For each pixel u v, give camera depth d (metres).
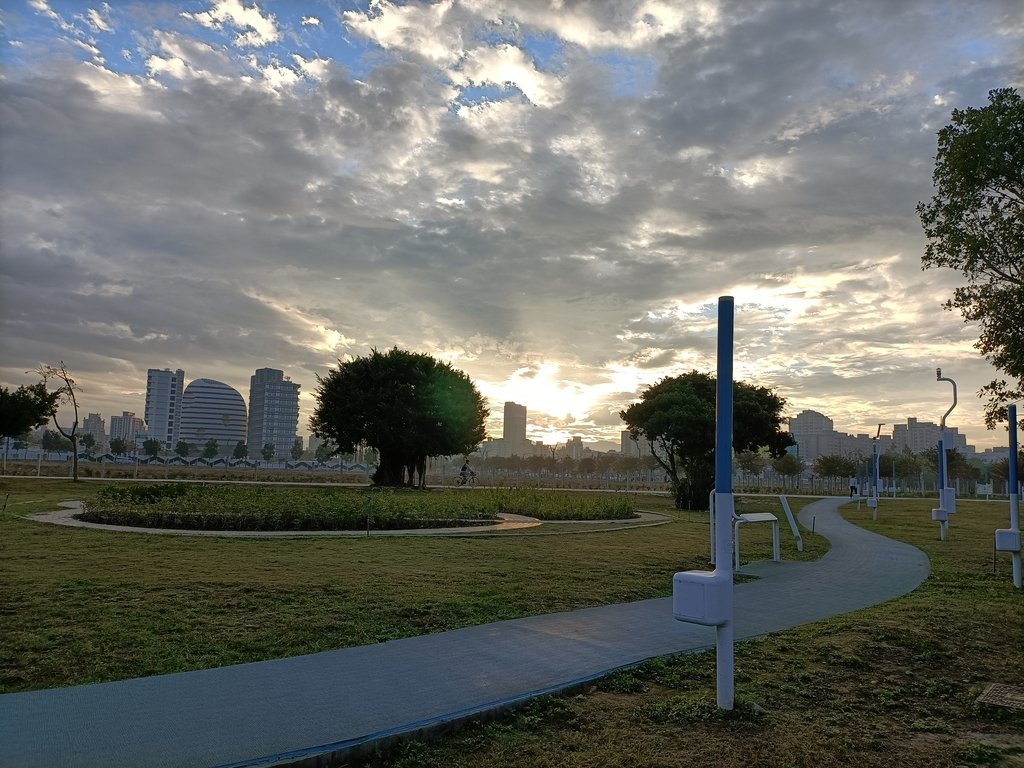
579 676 6.01
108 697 5.21
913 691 6.00
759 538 19.84
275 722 4.74
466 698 5.32
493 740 4.71
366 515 18.67
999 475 73.44
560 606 9.23
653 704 5.44
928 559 15.45
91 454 117.88
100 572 10.36
